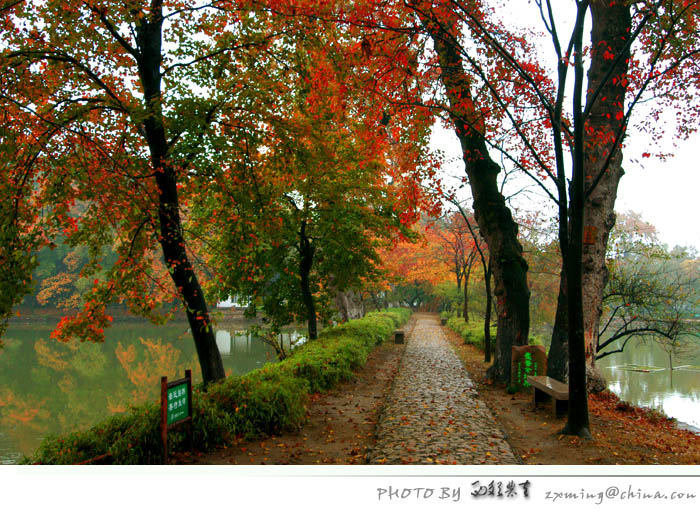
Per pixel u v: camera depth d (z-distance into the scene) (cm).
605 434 704
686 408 1348
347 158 1275
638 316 1586
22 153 721
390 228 1395
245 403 670
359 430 725
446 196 920
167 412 545
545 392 836
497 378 1120
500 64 938
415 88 987
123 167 625
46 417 1370
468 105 877
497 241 1162
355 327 1775
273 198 953
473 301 3027
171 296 732
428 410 815
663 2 707
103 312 775
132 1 723
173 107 748
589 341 1064
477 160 1185
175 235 796
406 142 1007
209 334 870
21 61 714
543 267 2316
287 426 701
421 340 2392
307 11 788
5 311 662
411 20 849
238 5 771
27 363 2453
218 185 827
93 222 748
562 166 702
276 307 1603
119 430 564
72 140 627
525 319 1129
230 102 814
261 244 953
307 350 1192
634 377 1909
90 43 767
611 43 1010
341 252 1437
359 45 862
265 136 867
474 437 648
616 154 1041
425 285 4775
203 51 841
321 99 884
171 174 795
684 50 950
